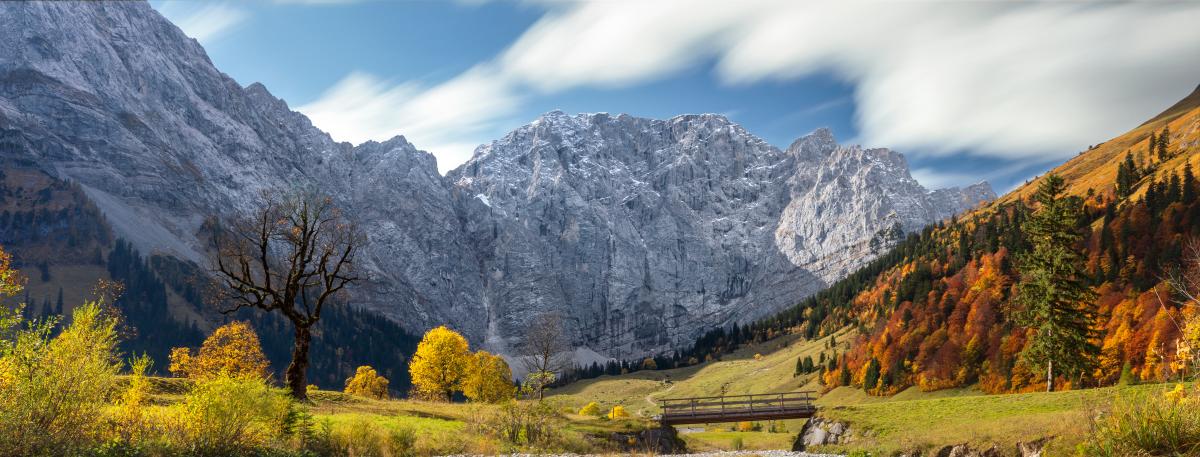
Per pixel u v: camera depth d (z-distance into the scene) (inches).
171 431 845.8
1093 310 3034.0
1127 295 4335.6
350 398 1971.0
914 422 1892.2
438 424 1576.0
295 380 1690.5
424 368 3814.0
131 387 863.1
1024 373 4279.0
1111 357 3646.7
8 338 745.6
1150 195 5506.9
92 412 775.1
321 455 993.5
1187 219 4803.2
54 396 736.3
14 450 678.5
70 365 751.1
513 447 1398.9
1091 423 577.0
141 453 766.5
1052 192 2970.0
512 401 1743.4
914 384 5383.9
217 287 1732.3
